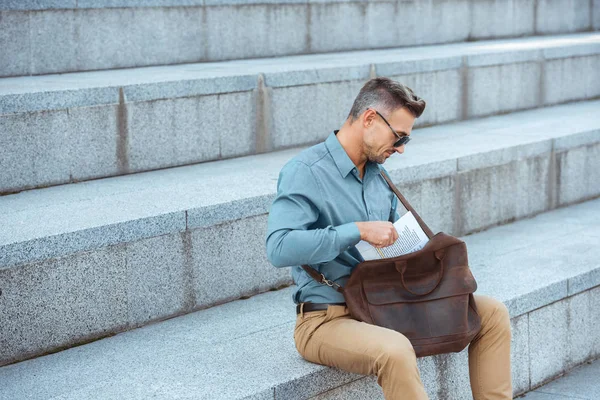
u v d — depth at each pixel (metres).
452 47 9.84
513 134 7.45
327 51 9.32
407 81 7.87
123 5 7.53
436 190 6.20
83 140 5.75
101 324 4.41
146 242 4.57
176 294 4.73
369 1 9.66
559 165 7.29
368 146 3.62
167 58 7.93
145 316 4.60
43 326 4.18
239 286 5.03
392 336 3.47
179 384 3.77
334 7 9.31
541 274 5.36
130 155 6.00
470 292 3.71
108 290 4.43
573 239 6.29
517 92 8.98
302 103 7.04
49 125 5.56
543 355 5.15
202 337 4.38
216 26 8.27
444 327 3.65
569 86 9.60
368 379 4.06
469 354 3.94
